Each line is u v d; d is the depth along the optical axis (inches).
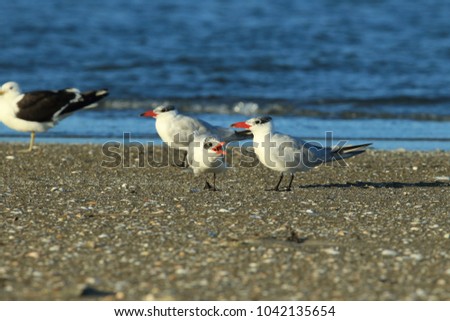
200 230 437.4
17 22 1455.5
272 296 339.0
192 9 1601.9
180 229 439.2
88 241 413.4
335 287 348.8
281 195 534.6
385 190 559.5
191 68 1194.0
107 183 573.6
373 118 941.8
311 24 1494.8
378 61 1246.9
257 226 447.5
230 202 508.4
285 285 350.9
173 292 342.6
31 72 1156.5
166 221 456.8
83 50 1284.4
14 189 541.6
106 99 1008.2
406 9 1642.5
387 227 447.2
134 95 1041.5
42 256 386.3
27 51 1264.8
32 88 1073.5
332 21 1523.1
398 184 587.5
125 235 425.4
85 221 454.3
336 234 431.2
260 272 366.0
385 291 344.5
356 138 825.5
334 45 1352.1
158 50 1291.8
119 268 370.9
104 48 1300.4
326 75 1167.0
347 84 1111.6
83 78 1129.4
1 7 1582.2
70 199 511.5
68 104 726.5
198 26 1466.5
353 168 649.0
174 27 1454.2
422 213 482.3
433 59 1266.0
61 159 677.3
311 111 969.5
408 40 1393.9
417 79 1139.9
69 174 611.2
